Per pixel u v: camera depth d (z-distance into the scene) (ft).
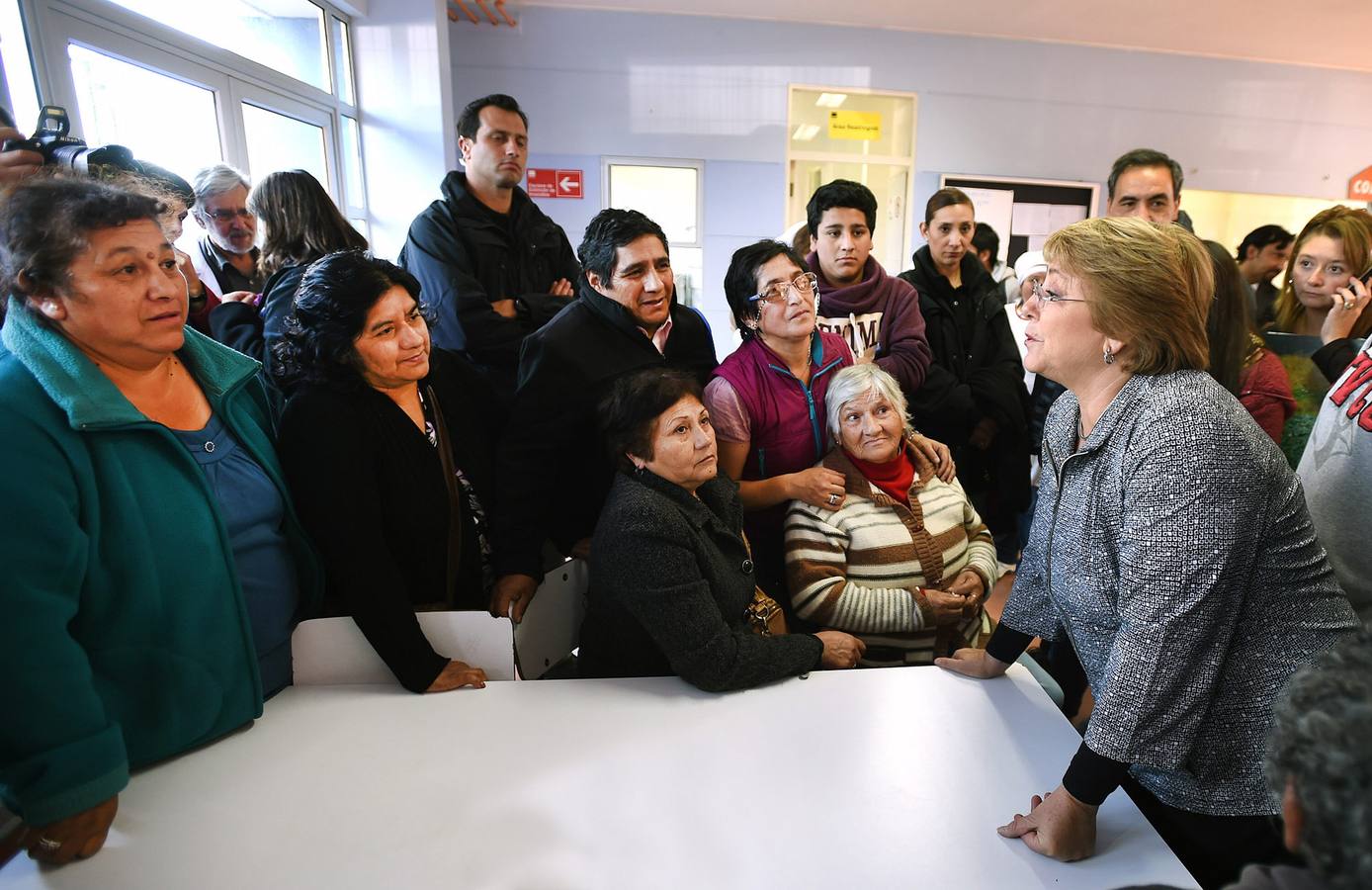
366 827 2.83
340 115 12.28
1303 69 17.40
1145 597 2.55
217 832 2.81
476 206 6.87
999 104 16.44
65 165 3.56
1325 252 6.34
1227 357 4.34
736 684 3.74
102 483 2.86
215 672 3.24
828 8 14.69
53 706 2.60
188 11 8.73
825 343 5.58
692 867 2.63
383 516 3.98
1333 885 1.32
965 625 5.09
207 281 7.04
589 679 3.89
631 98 15.23
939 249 7.76
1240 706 2.73
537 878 2.59
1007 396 7.43
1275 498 2.61
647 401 3.95
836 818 2.87
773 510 5.34
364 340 3.68
